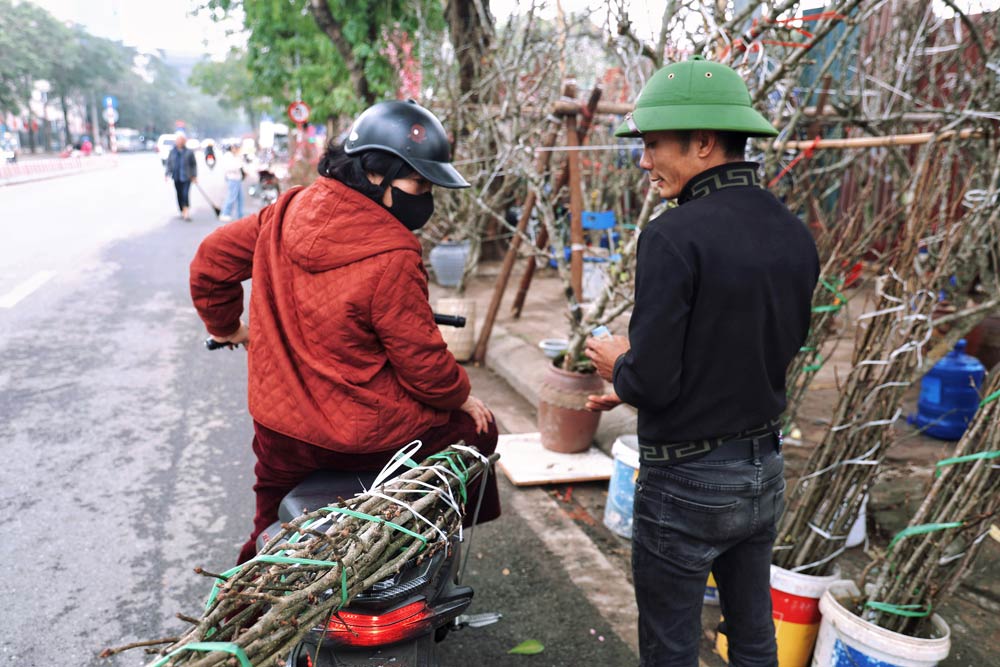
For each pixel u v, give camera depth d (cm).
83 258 1078
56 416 506
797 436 469
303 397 207
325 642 185
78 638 284
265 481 226
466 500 219
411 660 192
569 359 452
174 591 316
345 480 216
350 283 198
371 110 208
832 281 335
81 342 679
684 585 194
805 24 421
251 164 3422
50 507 383
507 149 651
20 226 1383
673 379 175
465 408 240
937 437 480
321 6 1262
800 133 567
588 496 421
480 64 915
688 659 197
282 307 207
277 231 212
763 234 179
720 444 185
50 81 7450
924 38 600
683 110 182
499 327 742
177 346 682
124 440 473
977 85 468
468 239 973
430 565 194
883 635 225
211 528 370
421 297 206
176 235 1377
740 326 176
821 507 271
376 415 207
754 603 208
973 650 289
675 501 189
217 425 505
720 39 350
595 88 603
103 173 3669
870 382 267
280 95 1998
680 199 194
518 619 303
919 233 274
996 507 228
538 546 360
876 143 451
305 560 158
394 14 1277
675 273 170
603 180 969
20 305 793
